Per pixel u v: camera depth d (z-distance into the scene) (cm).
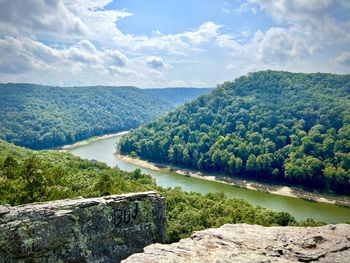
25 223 1758
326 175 10025
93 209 1997
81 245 1897
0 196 3331
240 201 7562
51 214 1845
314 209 8731
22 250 1711
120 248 2058
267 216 6291
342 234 1571
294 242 1470
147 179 8725
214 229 1667
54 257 1805
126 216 2133
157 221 2292
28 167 3819
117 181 5922
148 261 1277
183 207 6156
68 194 3803
